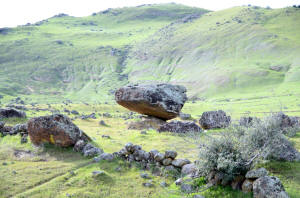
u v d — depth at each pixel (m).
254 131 16.84
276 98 151.12
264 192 13.24
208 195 14.85
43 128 22.16
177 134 29.80
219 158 15.14
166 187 16.48
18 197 14.60
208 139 17.52
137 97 37.56
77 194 15.07
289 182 14.86
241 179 15.02
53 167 18.62
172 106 37.97
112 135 30.66
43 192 15.17
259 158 16.31
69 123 22.64
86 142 22.75
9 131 26.27
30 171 17.80
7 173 17.25
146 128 36.84
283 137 17.81
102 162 19.09
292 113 104.56
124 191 15.81
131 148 19.94
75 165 18.94
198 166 16.05
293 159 16.91
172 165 18.50
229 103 155.62
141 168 18.80
